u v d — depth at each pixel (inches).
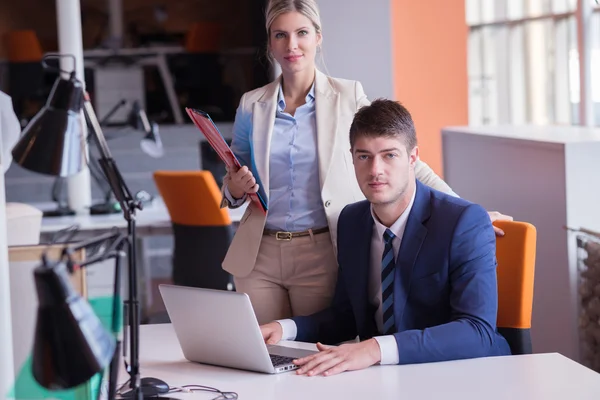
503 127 194.2
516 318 100.7
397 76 346.0
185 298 90.5
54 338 54.9
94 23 293.7
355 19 221.5
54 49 299.6
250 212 119.6
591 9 227.6
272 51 119.3
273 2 117.3
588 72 229.6
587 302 141.3
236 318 86.4
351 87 121.4
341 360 87.2
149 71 296.5
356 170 97.7
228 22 294.5
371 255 103.5
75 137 70.5
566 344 149.3
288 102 121.1
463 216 97.0
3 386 70.0
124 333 77.5
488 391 79.0
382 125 95.0
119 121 296.8
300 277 118.8
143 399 80.5
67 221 211.9
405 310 97.9
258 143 119.0
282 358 91.4
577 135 159.8
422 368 87.1
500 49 365.7
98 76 295.9
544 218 154.0
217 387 83.8
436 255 96.8
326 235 118.3
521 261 100.7
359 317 103.3
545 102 333.4
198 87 297.3
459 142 191.9
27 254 75.7
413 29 344.5
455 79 348.2
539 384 80.6
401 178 96.1
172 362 94.3
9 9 297.0
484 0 376.2
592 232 137.9
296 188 118.6
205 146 240.1
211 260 205.9
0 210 70.4
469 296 94.5
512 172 165.8
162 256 311.3
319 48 123.0
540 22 333.1
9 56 298.5
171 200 204.7
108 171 72.5
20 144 69.7
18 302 75.7
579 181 145.6
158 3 294.0
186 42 295.9
